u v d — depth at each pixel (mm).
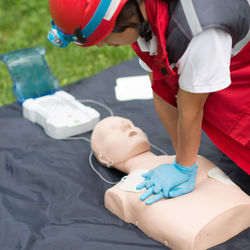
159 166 1665
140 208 1597
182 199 1562
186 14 1177
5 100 2887
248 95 1515
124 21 1214
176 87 1469
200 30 1160
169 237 1494
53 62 3379
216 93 1562
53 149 2180
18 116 2502
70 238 1601
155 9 1188
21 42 3695
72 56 3461
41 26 3936
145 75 2867
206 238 1481
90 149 2184
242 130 1570
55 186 1911
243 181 1904
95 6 1188
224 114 1588
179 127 1414
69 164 2059
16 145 2217
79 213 1749
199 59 1198
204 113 1648
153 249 1515
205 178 1685
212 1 1171
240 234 1586
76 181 1940
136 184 1669
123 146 1902
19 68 2582
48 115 2328
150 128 2357
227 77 1235
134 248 1526
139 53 1457
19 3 4344
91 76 2912
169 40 1222
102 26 1213
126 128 1983
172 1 1206
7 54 2633
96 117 2346
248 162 1699
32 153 2135
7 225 1684
